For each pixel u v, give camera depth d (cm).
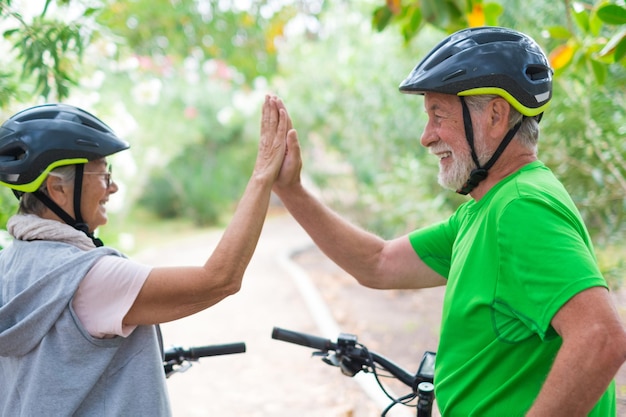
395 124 700
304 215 226
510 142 176
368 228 812
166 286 166
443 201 543
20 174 169
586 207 379
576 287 143
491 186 179
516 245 154
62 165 172
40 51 274
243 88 1173
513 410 160
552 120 378
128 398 167
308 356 509
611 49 258
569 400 141
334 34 935
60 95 287
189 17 825
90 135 174
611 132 359
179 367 221
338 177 1016
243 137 1467
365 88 762
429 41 661
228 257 173
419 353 484
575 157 384
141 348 172
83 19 303
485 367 164
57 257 166
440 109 180
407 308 615
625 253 416
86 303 164
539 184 164
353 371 219
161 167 1304
